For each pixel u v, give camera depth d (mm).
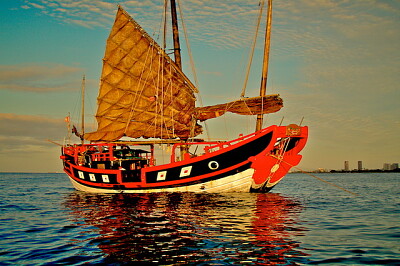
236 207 16125
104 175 24109
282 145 20578
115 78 26641
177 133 27375
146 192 22625
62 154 29000
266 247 9000
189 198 19391
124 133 26078
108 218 13773
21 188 38219
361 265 7750
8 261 8156
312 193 27359
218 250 8719
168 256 8266
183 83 28375
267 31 22672
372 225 12414
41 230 11750
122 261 7961
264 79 22750
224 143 20969
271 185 21484
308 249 8906
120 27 26578
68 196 24453
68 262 7977
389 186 39906
